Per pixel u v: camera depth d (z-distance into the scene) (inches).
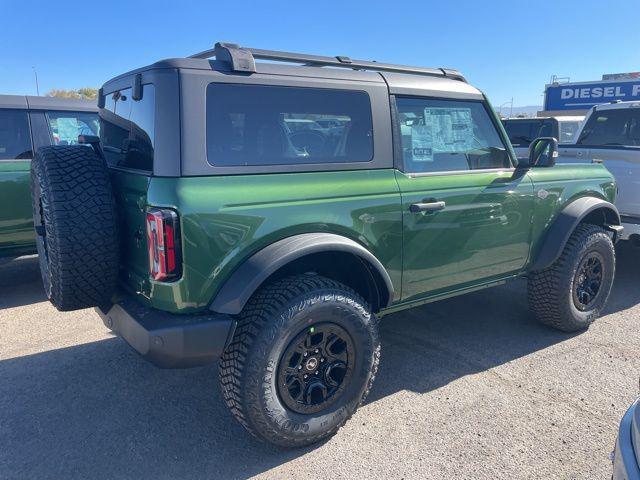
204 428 128.4
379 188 129.2
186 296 104.3
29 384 150.2
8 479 110.0
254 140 113.7
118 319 117.8
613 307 210.8
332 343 119.0
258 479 109.7
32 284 247.1
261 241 110.7
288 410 114.4
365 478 109.6
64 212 109.3
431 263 142.4
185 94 105.0
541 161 160.1
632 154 223.1
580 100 795.4
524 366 159.2
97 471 112.7
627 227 224.1
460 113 153.3
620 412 133.6
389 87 136.0
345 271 134.2
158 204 102.2
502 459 115.3
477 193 149.0
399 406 137.1
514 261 165.5
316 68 126.7
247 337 109.0
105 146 144.1
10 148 228.8
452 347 173.6
